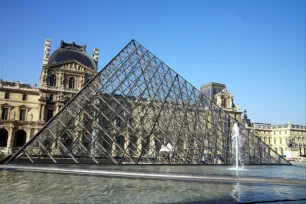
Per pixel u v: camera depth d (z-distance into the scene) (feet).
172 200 54.70
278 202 55.42
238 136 170.19
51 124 120.06
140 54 181.06
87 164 113.39
